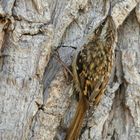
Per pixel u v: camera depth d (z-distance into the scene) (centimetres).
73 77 529
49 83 521
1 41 482
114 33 556
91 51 534
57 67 528
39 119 508
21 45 493
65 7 541
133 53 609
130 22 618
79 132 550
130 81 602
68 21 544
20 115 487
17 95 488
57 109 519
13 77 488
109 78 573
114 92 591
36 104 499
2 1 482
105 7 578
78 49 544
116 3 582
